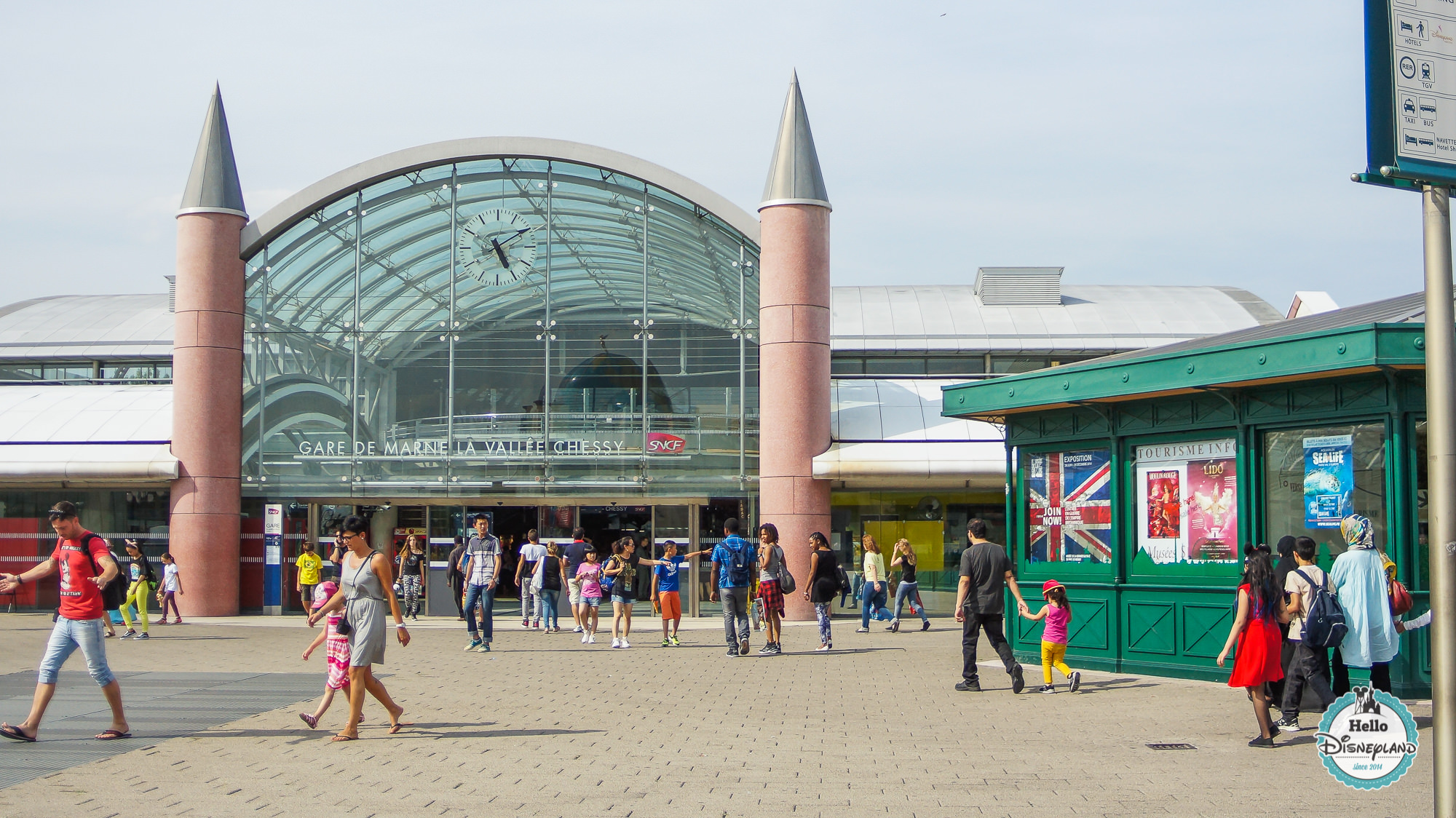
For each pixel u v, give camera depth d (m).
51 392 34.44
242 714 13.15
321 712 11.77
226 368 30.86
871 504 30.41
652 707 13.75
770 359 28.91
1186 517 16.14
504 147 30.98
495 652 21.11
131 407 33.16
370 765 10.10
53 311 44.06
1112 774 9.59
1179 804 8.44
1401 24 6.45
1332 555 14.45
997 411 18.34
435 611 30.89
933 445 29.20
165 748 10.92
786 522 28.55
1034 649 18.20
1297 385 14.70
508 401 31.19
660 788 9.12
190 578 30.16
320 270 31.83
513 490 30.91
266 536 31.14
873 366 39.34
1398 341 13.06
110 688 11.44
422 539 31.27
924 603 30.20
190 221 30.94
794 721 12.63
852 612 30.00
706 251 31.05
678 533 30.64
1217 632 15.48
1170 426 16.20
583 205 31.42
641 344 31.05
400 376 31.53
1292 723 11.59
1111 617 16.91
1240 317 40.81
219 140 31.56
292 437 31.41
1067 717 12.79
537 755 10.59
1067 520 17.84
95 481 30.95
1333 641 10.99
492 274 31.47
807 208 29.05
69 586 11.32
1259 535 15.12
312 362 31.56
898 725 12.34
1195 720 12.38
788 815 8.20
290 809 8.41
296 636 24.70
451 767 10.00
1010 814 8.18
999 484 29.41
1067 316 40.50
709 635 25.12
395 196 31.86
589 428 30.94
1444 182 6.43
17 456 31.05
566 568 27.61
